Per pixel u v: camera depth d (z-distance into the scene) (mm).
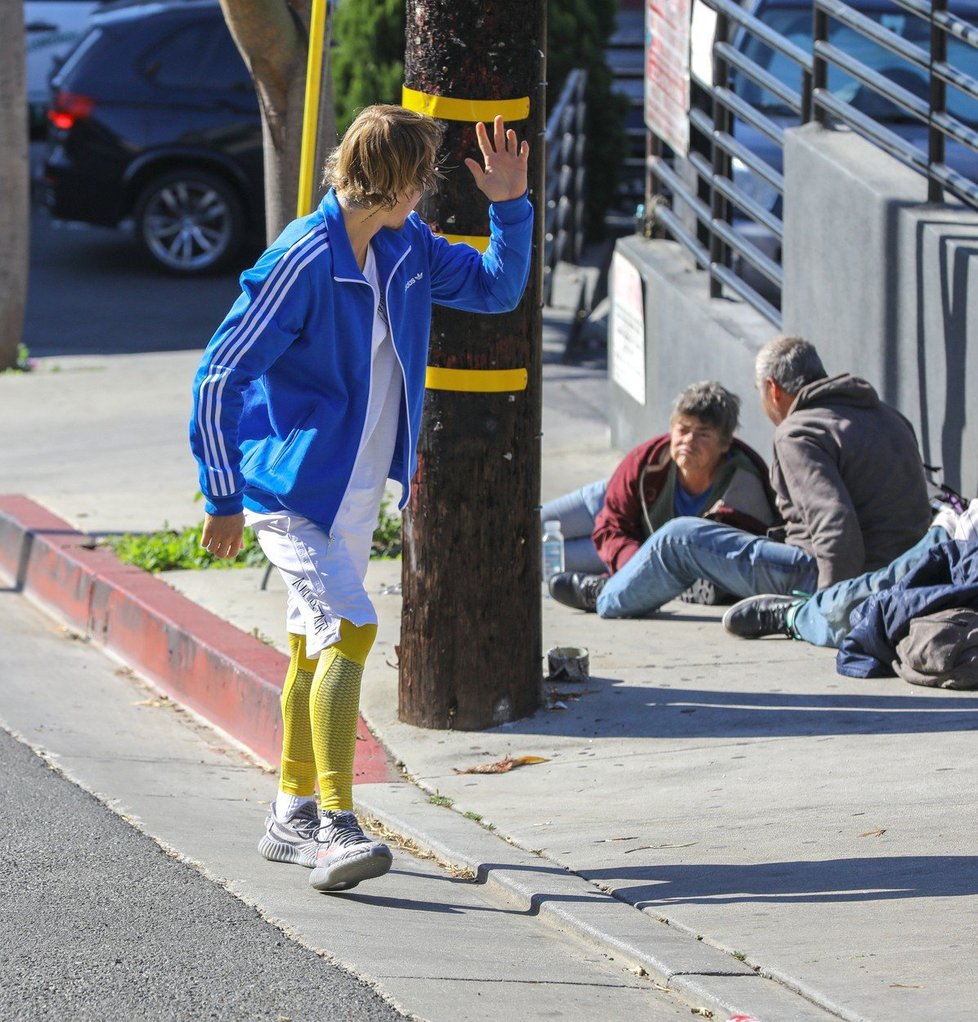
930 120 26562
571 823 18000
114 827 18719
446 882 17016
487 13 19312
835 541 23328
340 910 15984
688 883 16125
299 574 15898
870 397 24281
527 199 16734
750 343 31062
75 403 45469
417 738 20844
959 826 16906
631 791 18797
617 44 68938
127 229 75938
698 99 35031
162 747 23031
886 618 22047
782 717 20797
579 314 52031
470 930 15578
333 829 16281
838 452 23891
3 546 33469
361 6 56656
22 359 50906
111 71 65500
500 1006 13617
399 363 15898
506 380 20156
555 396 44219
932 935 14438
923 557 22359
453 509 20516
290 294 15016
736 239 32812
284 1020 13281
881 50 40875
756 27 31484
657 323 35688
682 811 18062
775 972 13914
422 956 14711
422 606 20922
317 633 16078
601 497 28766
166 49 65500
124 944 14938
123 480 37219
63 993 13820
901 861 16156
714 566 24609
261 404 16047
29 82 88125
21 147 49594
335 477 15680
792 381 24484
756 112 32406
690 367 33875
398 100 56156
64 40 88000
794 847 16750
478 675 20906
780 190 31172
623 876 16422
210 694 24438
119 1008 13516
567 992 14008
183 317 59312
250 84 65375
